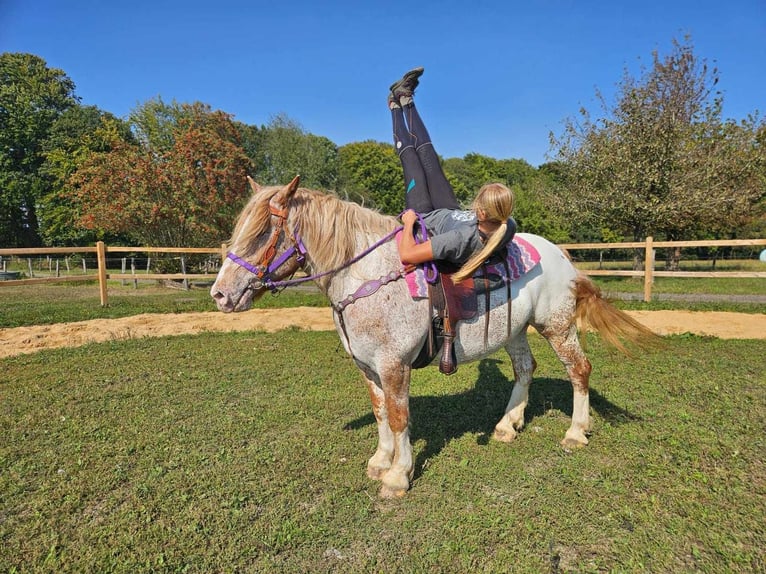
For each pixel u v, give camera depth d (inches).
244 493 114.5
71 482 119.6
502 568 89.7
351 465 129.1
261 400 179.9
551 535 99.0
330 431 151.2
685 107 645.9
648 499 110.3
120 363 233.1
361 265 108.9
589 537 98.1
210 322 357.4
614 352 245.1
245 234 102.5
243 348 266.2
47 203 1243.8
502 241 108.2
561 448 138.3
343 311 109.0
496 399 181.6
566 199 705.0
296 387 195.8
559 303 133.4
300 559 93.1
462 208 128.6
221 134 1010.7
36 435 148.1
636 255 714.8
